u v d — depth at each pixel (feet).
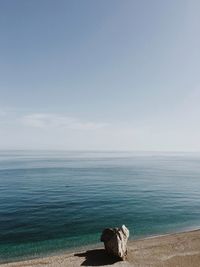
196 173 433.07
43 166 524.93
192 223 139.54
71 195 214.69
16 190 233.35
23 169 446.60
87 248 99.55
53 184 274.36
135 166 581.53
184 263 83.56
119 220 143.74
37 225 130.52
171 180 333.01
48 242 106.11
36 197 203.41
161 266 80.74
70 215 151.74
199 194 233.96
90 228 127.44
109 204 183.73
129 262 82.94
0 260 87.04
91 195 217.15
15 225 129.49
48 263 81.71
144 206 179.93
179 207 178.60
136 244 101.55
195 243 102.83
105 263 81.71
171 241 105.70
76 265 79.97
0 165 536.83
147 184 291.38
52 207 170.60
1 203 179.63
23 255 91.76
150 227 131.03
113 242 86.63
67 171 424.87
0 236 112.68
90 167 524.93
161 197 215.72
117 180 320.09
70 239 110.22
